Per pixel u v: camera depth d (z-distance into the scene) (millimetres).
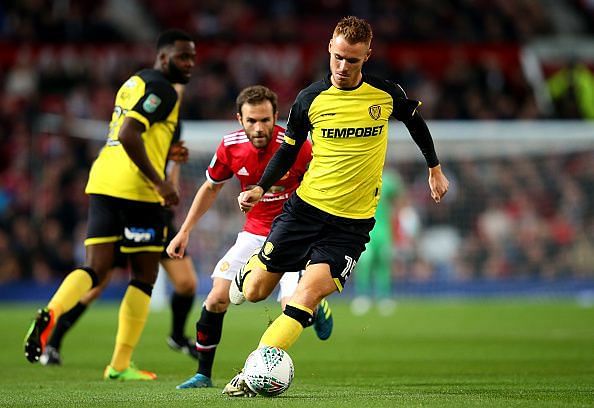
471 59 85562
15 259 68188
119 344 26141
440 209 73250
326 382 25109
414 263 73375
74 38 83312
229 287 23312
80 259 69312
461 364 30781
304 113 20766
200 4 90750
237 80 82938
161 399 19984
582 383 24219
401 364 30953
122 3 92250
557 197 73250
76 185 72625
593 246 72812
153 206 26422
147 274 26516
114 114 26703
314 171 20844
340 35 19828
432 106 80438
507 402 19109
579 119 81312
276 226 21094
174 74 26828
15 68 82375
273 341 19938
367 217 20922
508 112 81062
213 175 23484
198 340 23469
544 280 72875
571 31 95875
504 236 73125
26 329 45938
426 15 88375
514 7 90938
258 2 90000
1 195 71875
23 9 84125
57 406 19203
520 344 38469
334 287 20438
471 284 73062
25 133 76062
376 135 20703
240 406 18359
